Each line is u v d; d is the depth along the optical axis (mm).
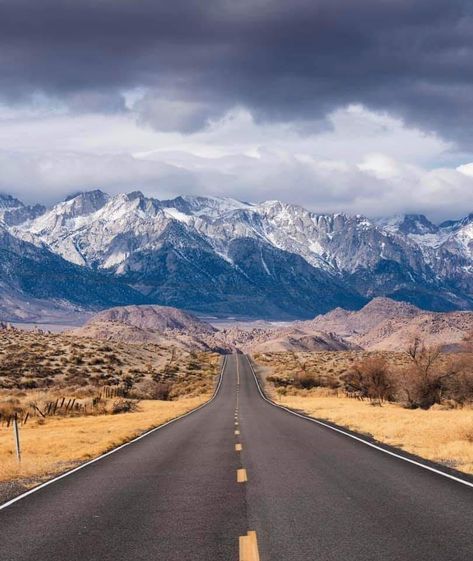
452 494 13391
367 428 31219
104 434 32812
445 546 9367
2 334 143500
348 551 9258
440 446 22203
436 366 60719
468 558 8758
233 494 14242
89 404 60250
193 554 9344
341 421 37219
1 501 14281
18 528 11398
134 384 104375
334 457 20359
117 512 12617
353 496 13492
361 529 10555
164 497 14164
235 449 23906
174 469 18922
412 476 15977
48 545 10109
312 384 105688
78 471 19234
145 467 19625
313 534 10312
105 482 16734
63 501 14016
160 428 37656
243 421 40625
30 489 16031
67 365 109875
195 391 100562
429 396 59312
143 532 10828
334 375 119125
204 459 21156
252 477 16672
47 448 26656
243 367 155000
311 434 29281
